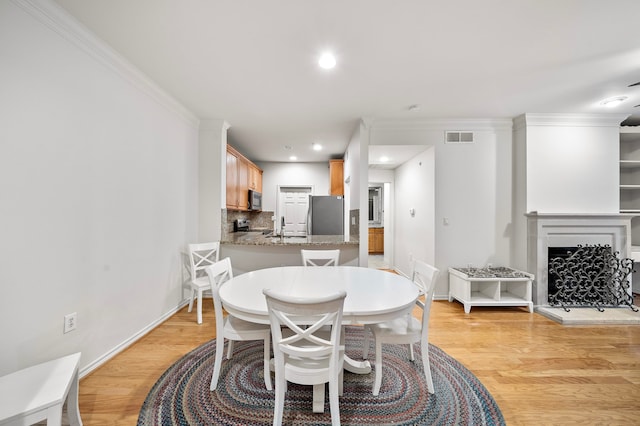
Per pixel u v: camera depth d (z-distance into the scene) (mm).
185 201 3156
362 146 3373
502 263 3510
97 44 1864
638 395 1701
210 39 1847
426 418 1518
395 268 5445
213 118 3367
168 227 2832
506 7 1553
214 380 1736
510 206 3504
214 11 1579
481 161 3504
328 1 1504
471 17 1630
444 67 2191
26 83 1480
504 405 1616
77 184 1789
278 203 5930
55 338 1646
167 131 2799
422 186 3857
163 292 2760
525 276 3156
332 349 1323
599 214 3111
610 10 1570
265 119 3396
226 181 3684
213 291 1735
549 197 3289
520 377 1888
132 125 2289
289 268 2408
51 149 1617
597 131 3297
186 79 2393
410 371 1968
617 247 3205
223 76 2340
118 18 1646
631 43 1885
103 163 1995
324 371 1342
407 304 1535
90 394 1679
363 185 3369
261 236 4254
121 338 2189
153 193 2582
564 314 2926
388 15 1611
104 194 2008
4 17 1377
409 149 3674
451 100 2842
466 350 2262
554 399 1666
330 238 3795
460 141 3504
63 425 1448
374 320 1459
